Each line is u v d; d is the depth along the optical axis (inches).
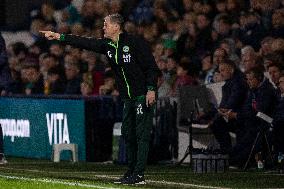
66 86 1979.6
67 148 1674.5
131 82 1178.0
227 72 1583.4
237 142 1561.3
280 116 1462.8
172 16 2064.5
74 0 2460.6
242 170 1482.5
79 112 1683.1
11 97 1872.5
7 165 1584.6
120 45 1173.1
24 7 2689.5
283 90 1483.8
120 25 1178.6
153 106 1181.7
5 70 1716.3
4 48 1712.6
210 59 1784.0
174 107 1679.4
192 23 1927.9
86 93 1851.6
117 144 1620.3
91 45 1189.1
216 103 1636.3
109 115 1691.7
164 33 2038.6
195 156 1440.7
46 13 2493.8
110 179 1282.0
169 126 1668.3
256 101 1533.0
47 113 1759.4
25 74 2103.8
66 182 1190.9
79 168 1514.5
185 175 1370.6
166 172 1437.0
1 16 2667.3
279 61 1566.2
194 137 1657.2
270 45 1653.5
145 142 1178.6
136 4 2335.1
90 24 2322.8
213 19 1946.4
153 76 1165.7
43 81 2094.0
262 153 1518.2
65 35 1193.4
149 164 1620.3
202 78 1790.1
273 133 1473.9
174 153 1668.3
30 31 2559.1
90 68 1971.0
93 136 1676.9
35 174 1378.0
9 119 1878.7
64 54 2122.3
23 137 1829.5
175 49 1873.8
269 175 1371.8
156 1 2107.5
